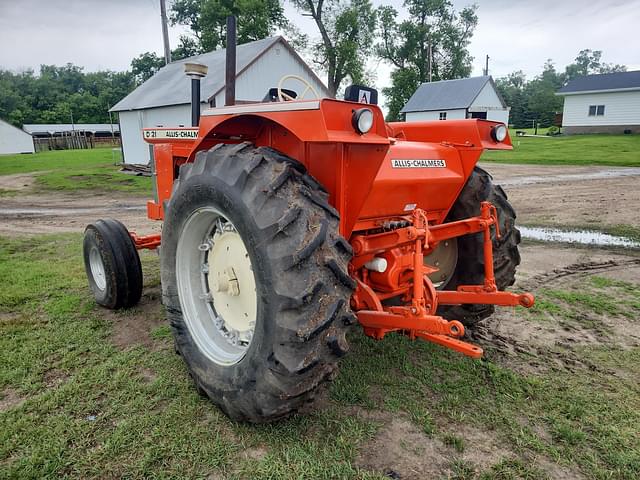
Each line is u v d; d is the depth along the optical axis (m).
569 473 2.21
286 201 2.11
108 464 2.22
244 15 29.09
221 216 2.57
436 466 2.24
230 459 2.26
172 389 2.83
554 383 2.97
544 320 4.01
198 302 2.84
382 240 2.51
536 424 2.56
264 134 2.69
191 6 35.19
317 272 2.04
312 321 2.03
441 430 2.50
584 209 9.59
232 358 2.54
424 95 39.31
